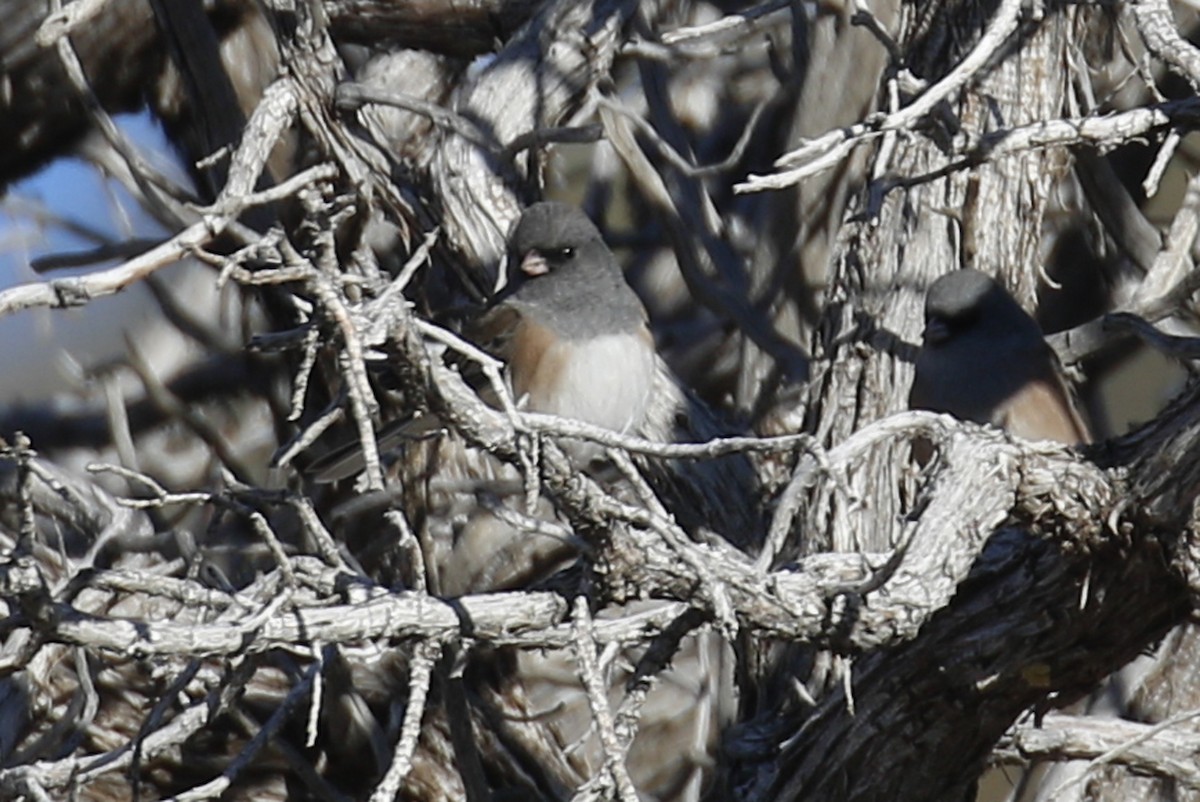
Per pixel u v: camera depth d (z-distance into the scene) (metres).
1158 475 8.05
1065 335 11.52
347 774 11.40
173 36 11.50
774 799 9.57
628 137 11.74
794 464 10.63
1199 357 8.88
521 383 10.66
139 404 12.79
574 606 7.25
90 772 7.48
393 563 11.55
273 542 6.86
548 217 10.69
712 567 7.37
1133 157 13.05
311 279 6.04
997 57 10.49
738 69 13.63
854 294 10.67
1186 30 12.36
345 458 9.69
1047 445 8.02
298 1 10.60
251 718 11.16
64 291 6.02
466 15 12.58
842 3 11.82
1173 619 8.66
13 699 10.38
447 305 11.86
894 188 9.22
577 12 11.49
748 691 10.42
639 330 10.72
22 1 12.47
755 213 12.58
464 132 10.81
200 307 12.82
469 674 11.80
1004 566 8.84
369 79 12.82
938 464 7.90
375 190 10.95
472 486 10.44
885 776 9.34
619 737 7.53
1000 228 10.75
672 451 6.62
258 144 8.01
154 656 6.73
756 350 11.73
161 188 11.56
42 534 11.10
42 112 12.76
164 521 12.20
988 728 9.12
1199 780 9.42
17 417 12.79
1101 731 9.52
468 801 10.49
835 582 7.64
